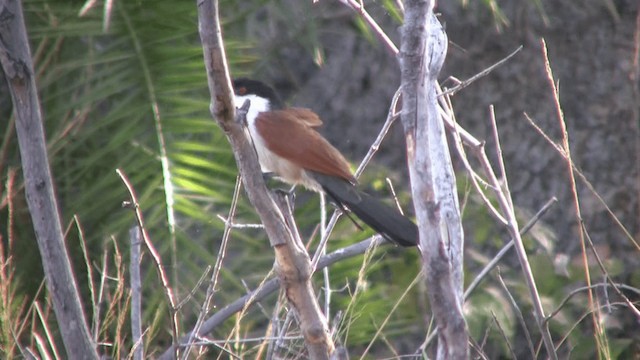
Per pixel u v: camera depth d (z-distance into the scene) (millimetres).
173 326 5883
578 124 12117
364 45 12758
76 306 5723
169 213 10273
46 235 5656
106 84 10242
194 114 10820
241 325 9820
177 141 10617
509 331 9742
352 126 12758
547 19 11734
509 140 12133
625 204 11953
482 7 12031
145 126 10430
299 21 11547
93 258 10625
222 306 10461
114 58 10203
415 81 4910
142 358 6211
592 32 12094
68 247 10555
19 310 7781
